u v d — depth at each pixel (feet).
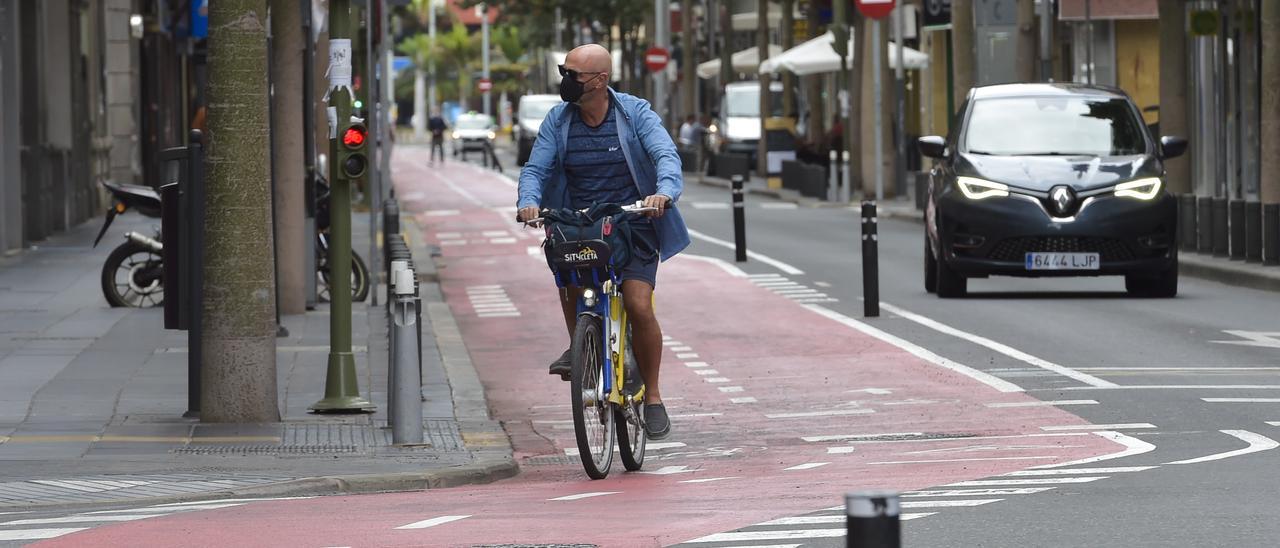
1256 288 163.02
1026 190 149.28
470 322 151.23
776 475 75.72
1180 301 150.41
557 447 90.89
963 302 152.15
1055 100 158.10
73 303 152.87
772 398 104.83
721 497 67.46
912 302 153.17
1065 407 95.40
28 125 224.12
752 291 167.12
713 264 196.44
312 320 140.15
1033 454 79.36
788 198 344.28
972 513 60.75
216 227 90.63
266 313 91.76
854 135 347.15
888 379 109.81
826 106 516.32
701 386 110.83
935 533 56.85
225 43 89.45
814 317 144.15
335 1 97.81
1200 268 175.42
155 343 124.77
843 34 344.49
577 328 73.41
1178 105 225.35
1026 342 124.16
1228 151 254.06
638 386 77.97
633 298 76.02
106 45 286.87
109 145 285.64
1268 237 169.17
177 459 80.02
